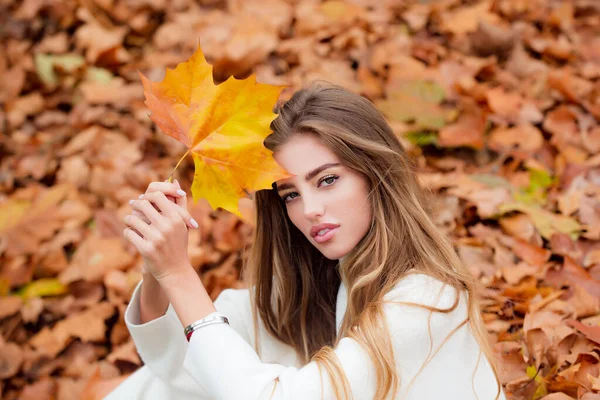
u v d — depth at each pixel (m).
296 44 3.25
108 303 2.42
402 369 1.42
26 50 3.39
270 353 1.83
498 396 1.46
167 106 1.38
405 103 2.84
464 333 1.50
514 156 2.65
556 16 3.31
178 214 1.41
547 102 2.88
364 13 3.41
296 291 1.83
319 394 1.34
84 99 3.27
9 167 2.98
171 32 3.37
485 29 3.08
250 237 2.58
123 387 1.82
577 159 2.62
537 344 1.85
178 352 1.69
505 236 2.31
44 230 2.64
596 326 1.80
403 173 1.61
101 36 3.35
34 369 2.29
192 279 1.43
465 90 2.87
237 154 1.40
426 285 1.48
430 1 3.52
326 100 1.56
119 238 2.63
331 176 1.53
